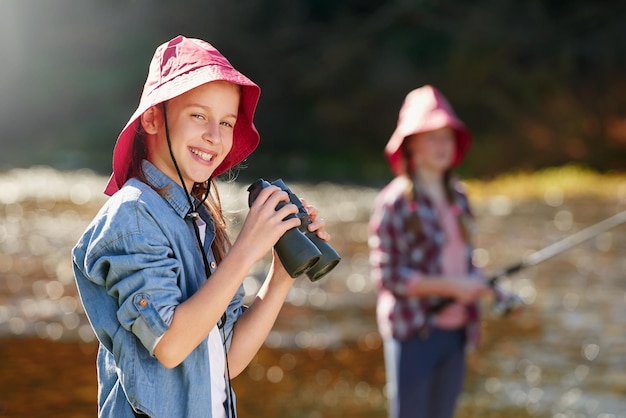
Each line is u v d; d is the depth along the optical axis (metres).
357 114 33.69
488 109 31.94
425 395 4.95
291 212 2.57
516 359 8.16
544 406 6.80
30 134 33.22
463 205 5.21
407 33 34.88
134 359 2.49
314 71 34.94
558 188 23.61
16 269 12.27
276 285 2.85
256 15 36.31
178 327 2.41
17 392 6.73
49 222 17.02
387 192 5.20
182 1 35.53
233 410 2.68
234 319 2.79
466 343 5.03
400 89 33.59
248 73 35.62
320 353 8.30
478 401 6.90
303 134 33.94
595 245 14.83
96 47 35.06
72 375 7.25
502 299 5.10
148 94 2.64
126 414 2.54
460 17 34.34
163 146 2.67
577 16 33.69
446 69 33.16
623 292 11.22
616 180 25.33
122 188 2.58
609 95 32.34
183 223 2.61
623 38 33.16
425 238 5.05
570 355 8.30
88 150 31.94
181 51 2.67
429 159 5.16
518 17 33.84
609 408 6.73
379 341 8.80
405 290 4.93
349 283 11.88
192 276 2.58
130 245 2.46
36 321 9.24
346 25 35.50
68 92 33.81
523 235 15.71
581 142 30.44
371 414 6.52
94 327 2.53
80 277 2.57
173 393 2.51
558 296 10.97
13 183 23.25
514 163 29.31
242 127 2.88
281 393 7.00
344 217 18.42
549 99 31.66
